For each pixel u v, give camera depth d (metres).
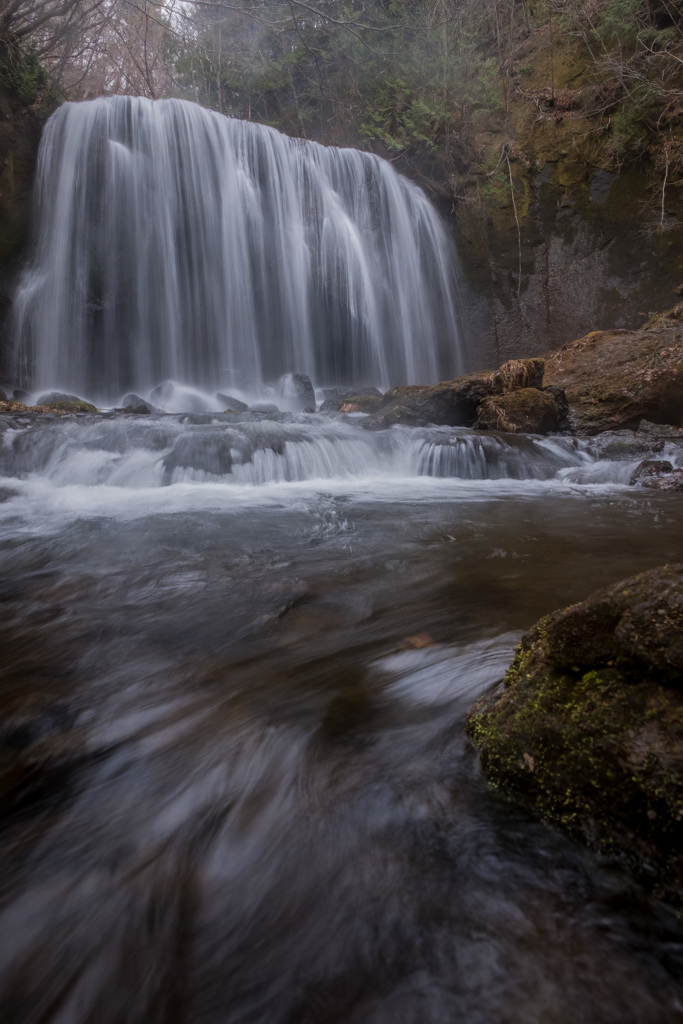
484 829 1.68
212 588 3.86
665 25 17.91
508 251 19.88
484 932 1.38
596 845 1.58
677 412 11.53
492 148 19.95
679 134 17.28
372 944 1.37
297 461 8.52
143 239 15.86
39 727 2.30
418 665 2.67
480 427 11.26
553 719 1.77
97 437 8.56
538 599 3.51
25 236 15.86
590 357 13.25
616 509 6.60
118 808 1.85
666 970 1.29
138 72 24.84
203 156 16.44
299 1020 1.22
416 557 4.57
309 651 2.90
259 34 22.45
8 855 1.66
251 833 1.72
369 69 21.14
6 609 3.55
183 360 16.55
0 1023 1.26
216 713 2.35
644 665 1.70
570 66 19.44
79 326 15.54
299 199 17.88
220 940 1.40
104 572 4.22
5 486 7.25
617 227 18.48
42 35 18.80
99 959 1.38
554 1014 1.20
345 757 2.03
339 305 18.47
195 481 7.89
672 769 1.50
